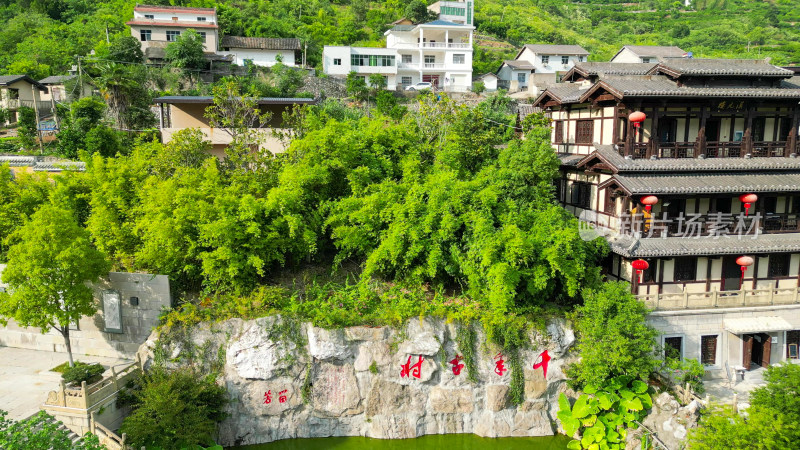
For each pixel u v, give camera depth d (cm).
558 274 2797
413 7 8262
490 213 2827
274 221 2784
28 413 2330
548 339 2666
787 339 2986
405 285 2905
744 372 2850
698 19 13762
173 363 2573
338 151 3062
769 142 3139
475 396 2672
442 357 2647
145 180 2966
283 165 3183
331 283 2917
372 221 2891
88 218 2970
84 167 3878
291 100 4147
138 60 6119
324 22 9462
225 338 2597
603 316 2605
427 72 7562
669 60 3166
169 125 4553
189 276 2873
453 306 2719
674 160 2991
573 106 3566
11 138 4984
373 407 2636
